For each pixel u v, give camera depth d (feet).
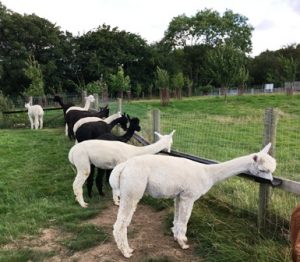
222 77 102.27
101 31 161.27
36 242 15.26
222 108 76.23
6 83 139.33
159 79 96.22
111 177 14.08
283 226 13.99
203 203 17.52
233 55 105.50
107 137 22.72
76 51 156.97
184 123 34.71
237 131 32.91
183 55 197.88
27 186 22.94
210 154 25.48
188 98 117.39
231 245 13.46
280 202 14.64
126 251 13.78
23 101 92.48
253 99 94.07
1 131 52.01
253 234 14.21
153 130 23.65
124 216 13.73
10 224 16.84
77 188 19.25
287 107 70.95
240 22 209.46
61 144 38.52
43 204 19.39
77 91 125.70
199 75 201.46
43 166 28.48
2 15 143.33
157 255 13.73
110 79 126.62
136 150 19.16
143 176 13.57
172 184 13.74
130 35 169.37
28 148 36.60
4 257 13.80
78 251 14.39
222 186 18.33
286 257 11.90
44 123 59.98
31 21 146.92
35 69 85.56
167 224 16.31
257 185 17.85
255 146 28.60
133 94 156.25
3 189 22.35
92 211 18.22
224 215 16.24
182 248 14.17
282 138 32.40
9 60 138.72
